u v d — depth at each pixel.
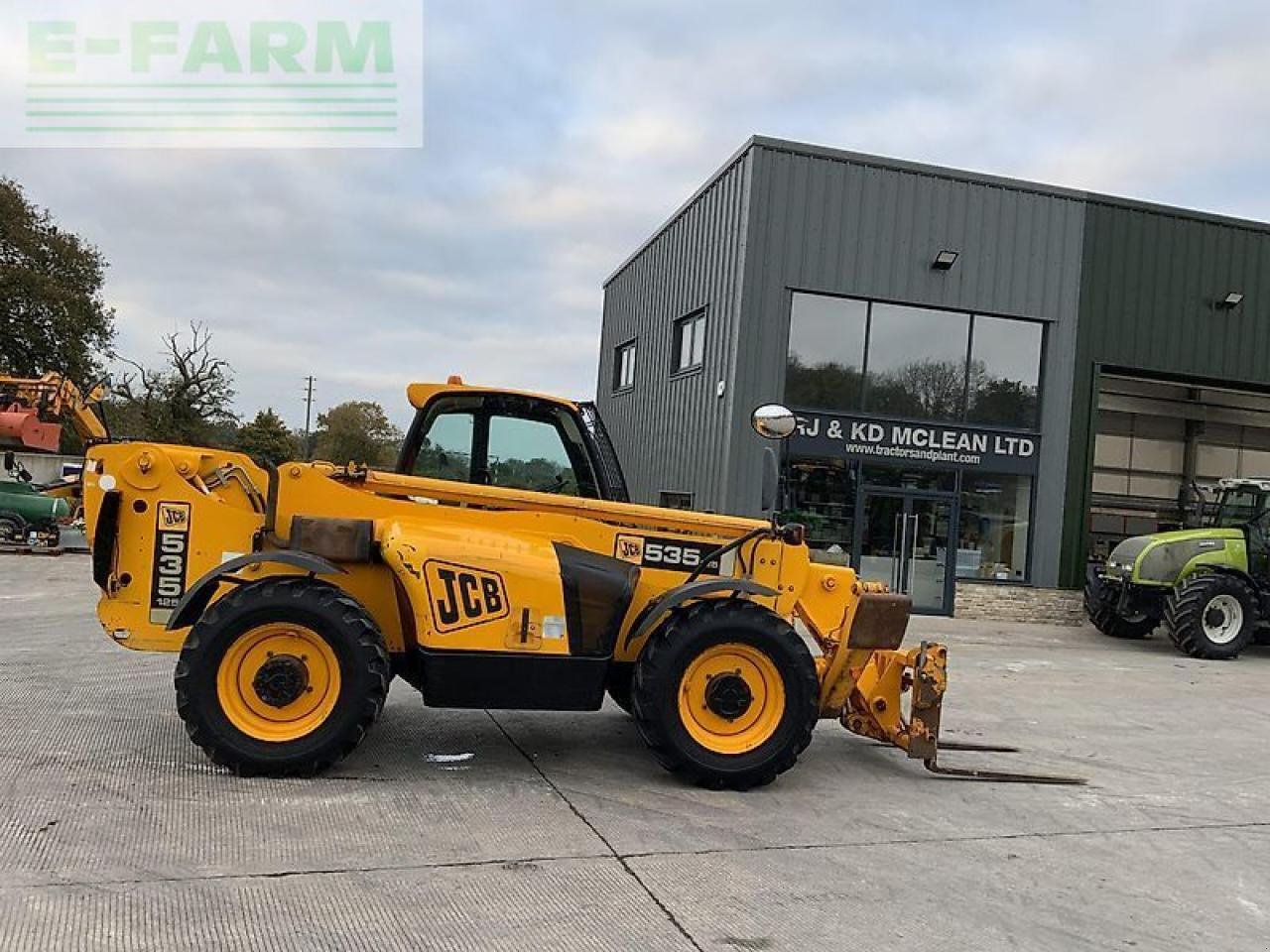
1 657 7.71
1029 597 14.74
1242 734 7.26
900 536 14.31
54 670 7.22
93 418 10.41
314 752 4.72
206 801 4.39
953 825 4.73
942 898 3.81
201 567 5.18
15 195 34.91
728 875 3.91
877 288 14.03
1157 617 12.41
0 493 18.19
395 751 5.44
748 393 13.57
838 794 5.12
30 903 3.29
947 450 14.38
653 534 5.56
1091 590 13.43
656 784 5.09
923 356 14.39
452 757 5.39
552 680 4.97
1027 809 5.06
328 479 5.25
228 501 5.25
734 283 13.77
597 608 5.01
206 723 4.66
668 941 3.29
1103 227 15.03
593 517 5.54
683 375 15.71
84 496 5.14
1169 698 8.67
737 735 5.09
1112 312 15.09
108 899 3.36
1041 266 14.76
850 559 14.02
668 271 16.86
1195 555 12.17
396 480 5.41
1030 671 9.84
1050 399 14.83
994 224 14.54
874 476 14.18
